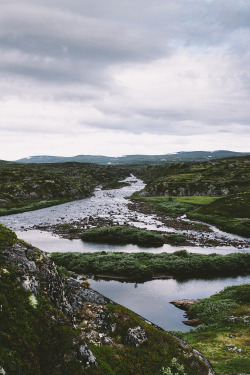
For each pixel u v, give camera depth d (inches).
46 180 5506.9
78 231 2733.8
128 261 1744.6
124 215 3634.4
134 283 1544.0
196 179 6318.9
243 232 2741.1
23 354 305.1
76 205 4552.2
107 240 2437.3
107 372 360.2
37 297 379.9
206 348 832.3
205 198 4852.4
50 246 2234.3
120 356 401.7
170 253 1968.5
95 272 1656.0
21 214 3663.9
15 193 4581.7
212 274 1694.1
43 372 311.9
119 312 480.1
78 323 432.5
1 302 329.1
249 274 1701.5
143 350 431.8
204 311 1179.3
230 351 797.9
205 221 3314.5
